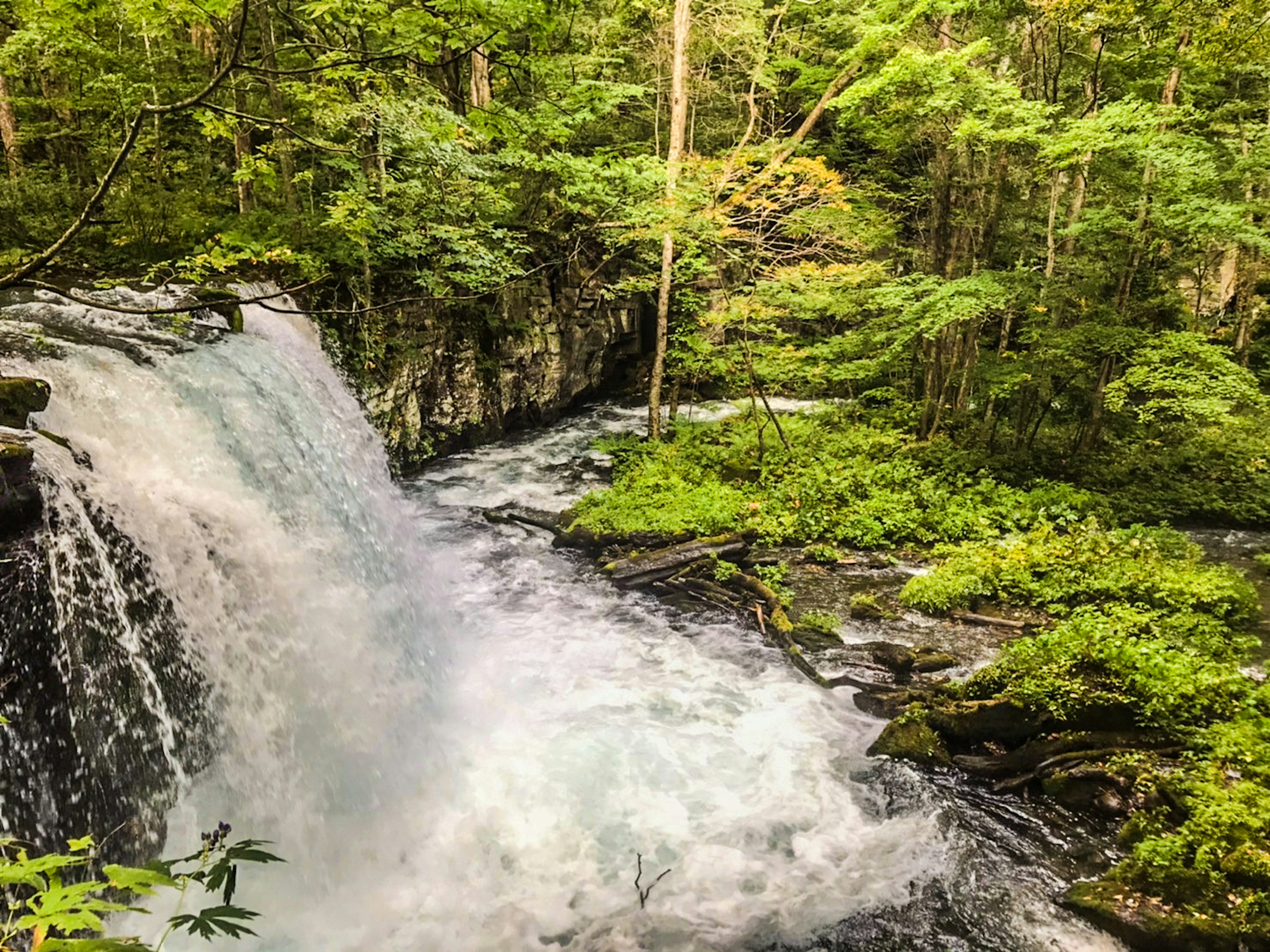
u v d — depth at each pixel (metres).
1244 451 14.70
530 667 8.41
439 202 13.33
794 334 17.14
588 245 18.77
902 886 5.41
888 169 18.70
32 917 1.57
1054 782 6.18
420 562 10.34
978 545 10.84
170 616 5.40
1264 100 16.84
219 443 7.20
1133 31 11.71
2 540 4.27
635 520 11.66
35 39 9.58
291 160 12.37
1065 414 16.56
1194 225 10.91
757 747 7.04
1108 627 7.50
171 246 11.44
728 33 16.89
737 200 13.07
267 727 5.86
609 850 5.80
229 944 4.72
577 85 13.25
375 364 13.00
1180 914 4.75
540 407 18.45
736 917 5.17
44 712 4.22
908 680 7.81
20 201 11.32
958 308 12.59
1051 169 12.56
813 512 11.95
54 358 6.37
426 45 3.32
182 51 11.48
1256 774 5.60
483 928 5.09
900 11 14.43
